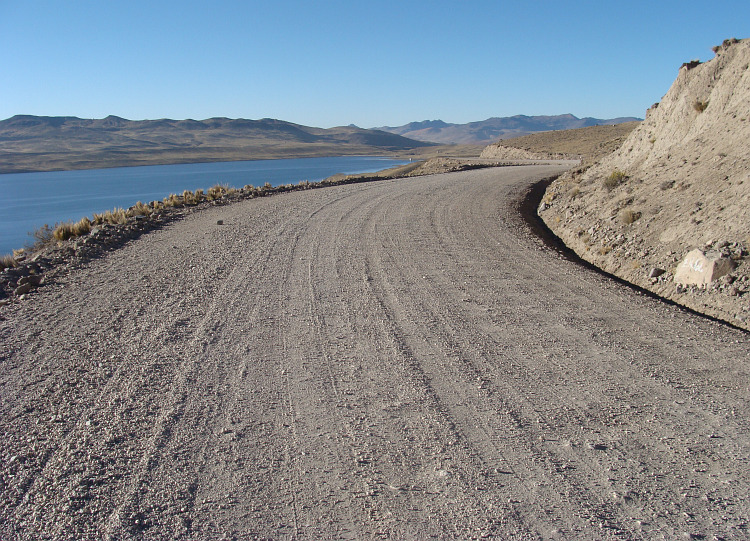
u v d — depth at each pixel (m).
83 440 4.60
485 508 3.76
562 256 12.48
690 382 5.77
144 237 14.28
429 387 5.68
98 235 13.73
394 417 5.05
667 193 12.85
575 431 4.80
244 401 5.34
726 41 16.64
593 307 8.52
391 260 11.62
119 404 5.24
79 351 6.56
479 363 6.32
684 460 4.32
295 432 4.77
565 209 17.47
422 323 7.71
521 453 4.45
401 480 4.09
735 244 9.30
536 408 5.23
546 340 7.07
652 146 17.23
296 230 15.02
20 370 6.03
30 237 44.72
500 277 10.38
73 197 94.62
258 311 8.13
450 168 48.88
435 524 3.59
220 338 7.02
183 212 19.11
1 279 9.86
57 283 9.80
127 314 7.96
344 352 6.62
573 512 3.70
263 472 4.18
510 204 20.77
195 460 4.32
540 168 40.53
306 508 3.77
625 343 6.95
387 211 18.64
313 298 8.82
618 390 5.61
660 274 10.05
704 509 3.71
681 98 16.77
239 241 13.52
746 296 8.14
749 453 4.41
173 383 5.71
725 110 14.30
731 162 11.80
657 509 3.72
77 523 3.58
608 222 13.62
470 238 14.22
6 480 4.06
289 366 6.19
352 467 4.26
